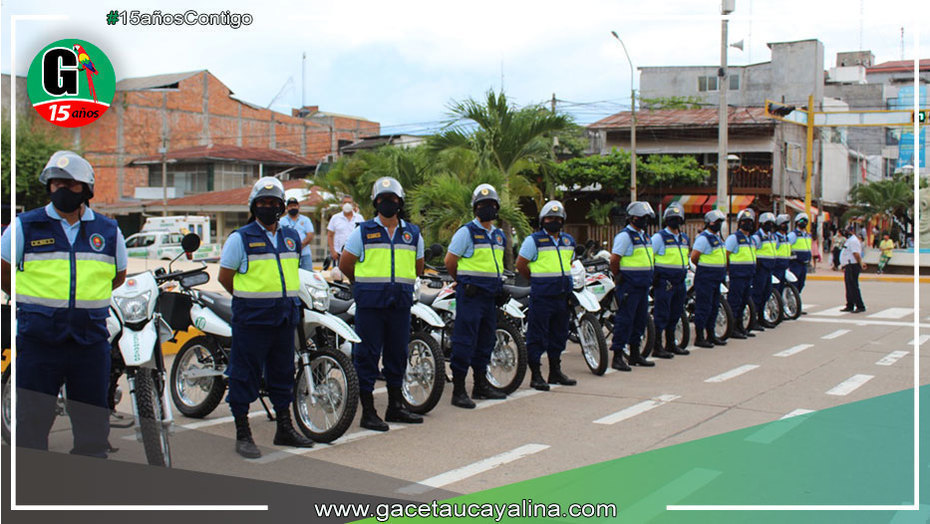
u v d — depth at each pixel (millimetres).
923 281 25578
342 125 59125
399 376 6941
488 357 7895
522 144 18172
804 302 18516
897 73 59094
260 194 5809
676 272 10398
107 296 4676
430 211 17500
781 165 37031
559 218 8312
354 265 6723
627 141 38375
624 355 10211
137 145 49562
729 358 10492
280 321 5863
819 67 47469
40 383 4539
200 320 6668
